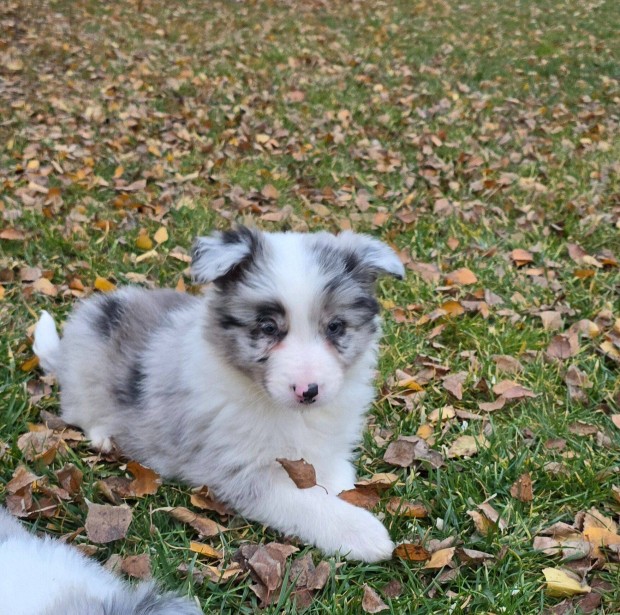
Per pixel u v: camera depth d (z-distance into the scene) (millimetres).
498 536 809
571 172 1543
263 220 1299
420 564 788
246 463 829
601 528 813
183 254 1171
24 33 2689
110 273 1132
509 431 915
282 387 783
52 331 986
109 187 1406
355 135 1772
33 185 1354
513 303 1103
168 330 896
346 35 3059
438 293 1123
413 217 1302
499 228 1284
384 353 1017
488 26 3256
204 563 790
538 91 2264
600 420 935
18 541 714
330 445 861
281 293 794
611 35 3041
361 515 808
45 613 632
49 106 1908
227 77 2309
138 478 846
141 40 2797
